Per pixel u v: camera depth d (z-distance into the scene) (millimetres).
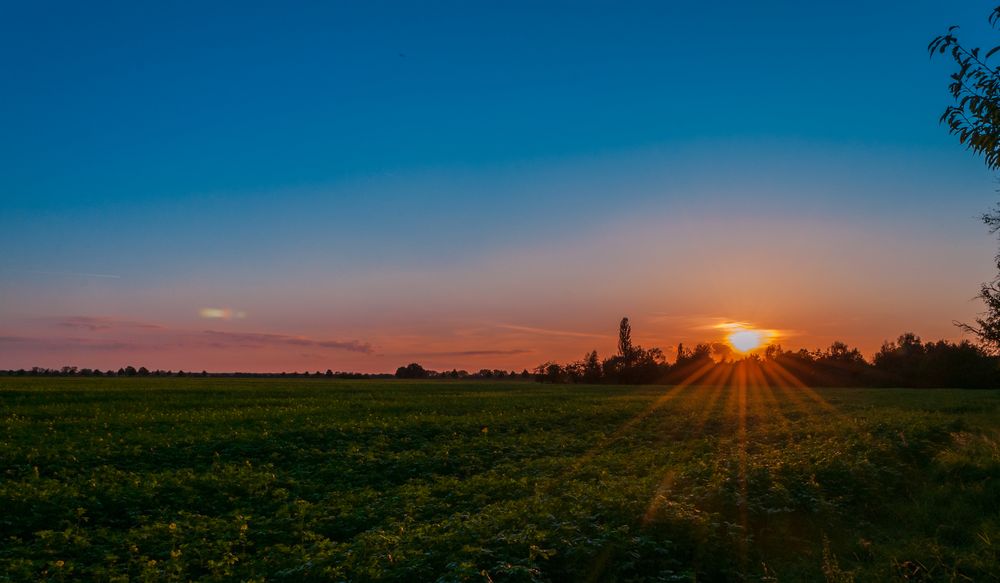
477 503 14008
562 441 26062
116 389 58125
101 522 13398
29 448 21422
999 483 13609
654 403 47781
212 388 64688
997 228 18484
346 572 9203
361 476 18688
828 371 107375
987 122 7508
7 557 10664
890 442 20297
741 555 10250
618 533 10109
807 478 14656
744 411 40281
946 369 90938
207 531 12148
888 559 9859
